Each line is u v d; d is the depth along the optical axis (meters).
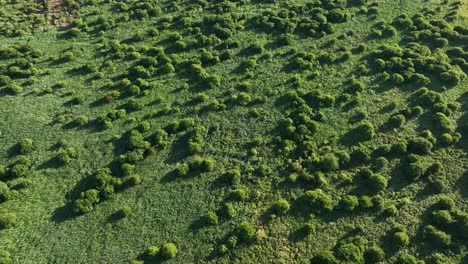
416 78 59.41
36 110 54.94
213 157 50.91
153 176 48.94
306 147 51.09
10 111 54.28
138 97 57.56
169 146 51.94
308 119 54.06
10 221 43.72
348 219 44.84
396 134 53.00
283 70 61.94
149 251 42.22
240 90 58.84
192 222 44.91
